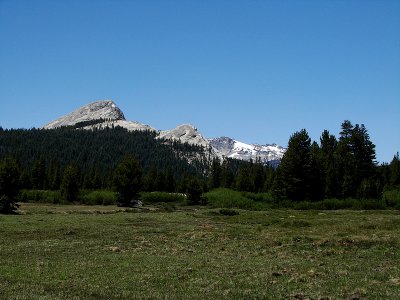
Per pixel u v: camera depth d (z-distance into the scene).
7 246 31.03
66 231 40.81
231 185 155.38
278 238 37.34
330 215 70.50
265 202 105.62
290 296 17.31
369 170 118.06
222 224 53.88
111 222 51.91
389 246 31.44
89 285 19.09
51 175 169.38
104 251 29.73
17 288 18.17
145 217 61.09
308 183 102.94
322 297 16.94
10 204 68.88
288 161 103.06
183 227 48.12
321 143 135.50
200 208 97.31
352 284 19.48
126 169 99.31
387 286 19.12
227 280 20.41
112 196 113.38
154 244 34.09
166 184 165.00
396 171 126.75
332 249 30.62
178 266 24.03
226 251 30.94
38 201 117.38
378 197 104.56
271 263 25.36
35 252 28.62
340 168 111.19
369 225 47.12
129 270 22.78
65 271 22.25
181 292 18.05
